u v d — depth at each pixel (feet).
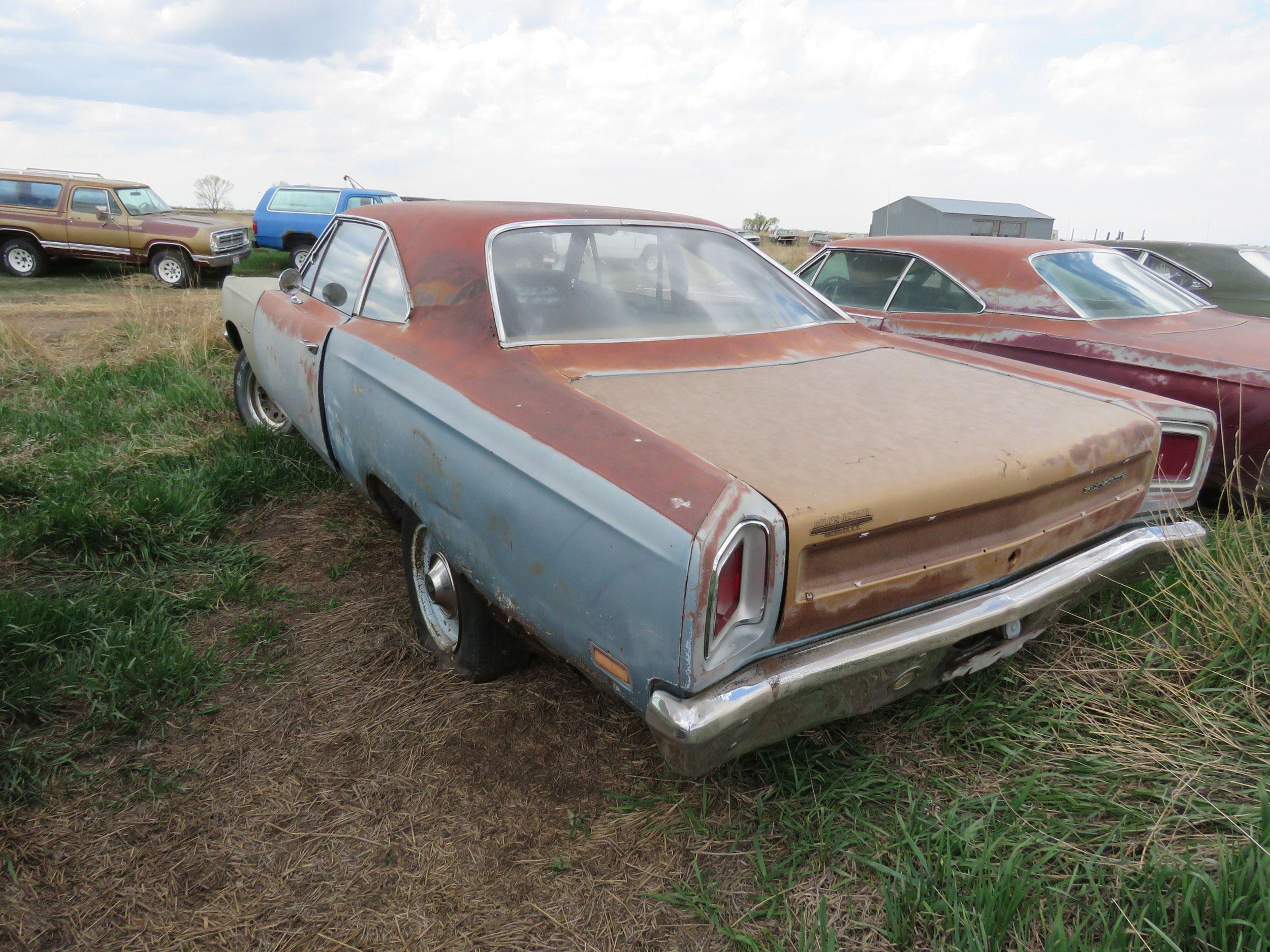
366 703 8.55
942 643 6.15
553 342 8.08
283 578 11.23
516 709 8.41
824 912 5.53
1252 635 8.35
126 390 19.88
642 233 9.79
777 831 6.77
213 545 12.12
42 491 13.01
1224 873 5.44
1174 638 8.80
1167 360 12.57
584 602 5.90
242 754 7.80
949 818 6.52
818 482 5.61
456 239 9.14
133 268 49.29
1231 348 12.73
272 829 6.89
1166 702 7.96
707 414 6.75
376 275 10.18
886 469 5.91
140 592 10.35
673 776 7.43
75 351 24.71
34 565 10.99
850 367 8.64
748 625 5.40
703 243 10.19
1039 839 6.34
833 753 7.46
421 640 9.48
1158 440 7.81
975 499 6.12
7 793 7.13
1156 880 5.69
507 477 6.58
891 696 6.63
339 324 10.32
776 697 5.44
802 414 6.89
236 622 10.08
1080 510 7.25
